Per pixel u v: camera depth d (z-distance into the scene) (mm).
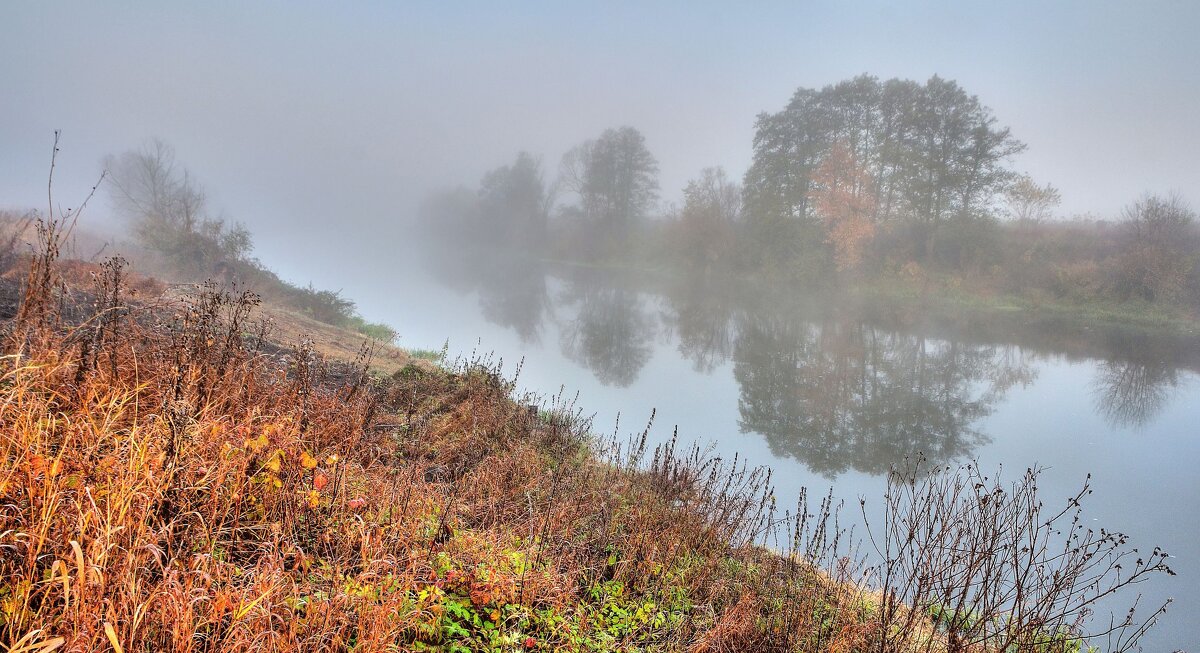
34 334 4031
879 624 4352
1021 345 26484
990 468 11438
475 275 59344
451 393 8617
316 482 3768
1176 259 33500
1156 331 29562
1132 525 8742
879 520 8156
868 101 44188
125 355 4352
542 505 5367
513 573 3826
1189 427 14633
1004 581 4352
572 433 9055
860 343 26375
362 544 3322
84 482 2684
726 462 10500
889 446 12703
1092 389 18812
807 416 14914
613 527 5297
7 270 8406
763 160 48062
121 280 5109
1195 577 7070
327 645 2646
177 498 3049
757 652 3918
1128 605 6352
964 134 40094
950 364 22484
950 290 37531
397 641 2955
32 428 2893
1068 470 11328
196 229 21703
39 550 2289
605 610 4008
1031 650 3982
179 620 2297
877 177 44250
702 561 5039
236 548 3115
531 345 22938
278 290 19203
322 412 5242
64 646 2059
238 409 4238
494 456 6383
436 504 4559
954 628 3990
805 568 5531
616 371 19156
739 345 25484
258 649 2393
